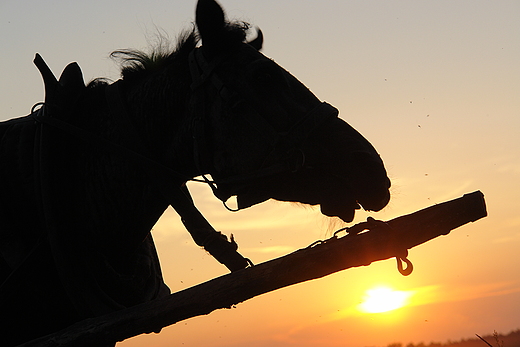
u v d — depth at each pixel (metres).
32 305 2.73
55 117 2.85
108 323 2.32
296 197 2.61
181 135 2.75
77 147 2.90
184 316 2.27
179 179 2.75
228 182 2.60
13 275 2.67
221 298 2.23
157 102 2.82
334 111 2.62
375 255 2.15
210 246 2.66
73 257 2.71
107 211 2.81
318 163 2.55
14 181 2.85
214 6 2.71
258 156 2.57
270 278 2.21
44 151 2.75
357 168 2.50
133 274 2.92
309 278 2.20
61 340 2.33
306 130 2.56
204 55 2.77
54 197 2.73
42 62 2.96
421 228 2.15
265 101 2.60
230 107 2.63
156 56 3.04
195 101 2.71
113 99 2.89
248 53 2.74
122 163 2.80
